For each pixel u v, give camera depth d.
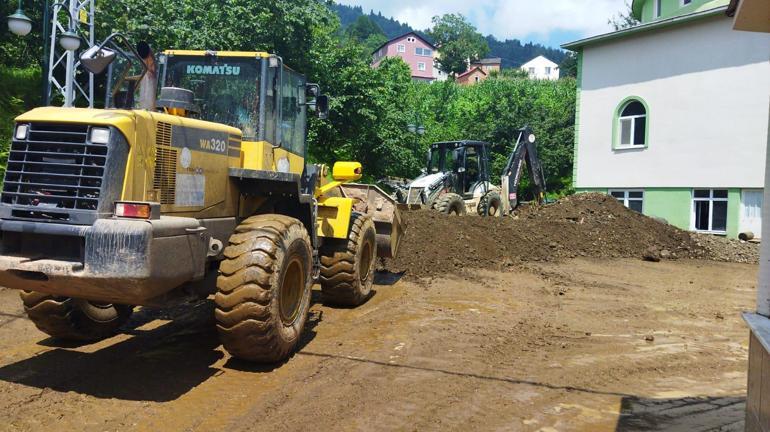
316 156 22.75
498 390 4.77
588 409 4.44
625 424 4.15
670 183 18.59
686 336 6.74
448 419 4.14
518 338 6.38
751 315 3.46
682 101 18.17
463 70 89.19
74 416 3.99
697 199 18.17
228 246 4.79
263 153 5.78
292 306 5.32
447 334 6.37
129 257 3.85
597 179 20.58
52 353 5.33
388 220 8.48
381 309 7.50
